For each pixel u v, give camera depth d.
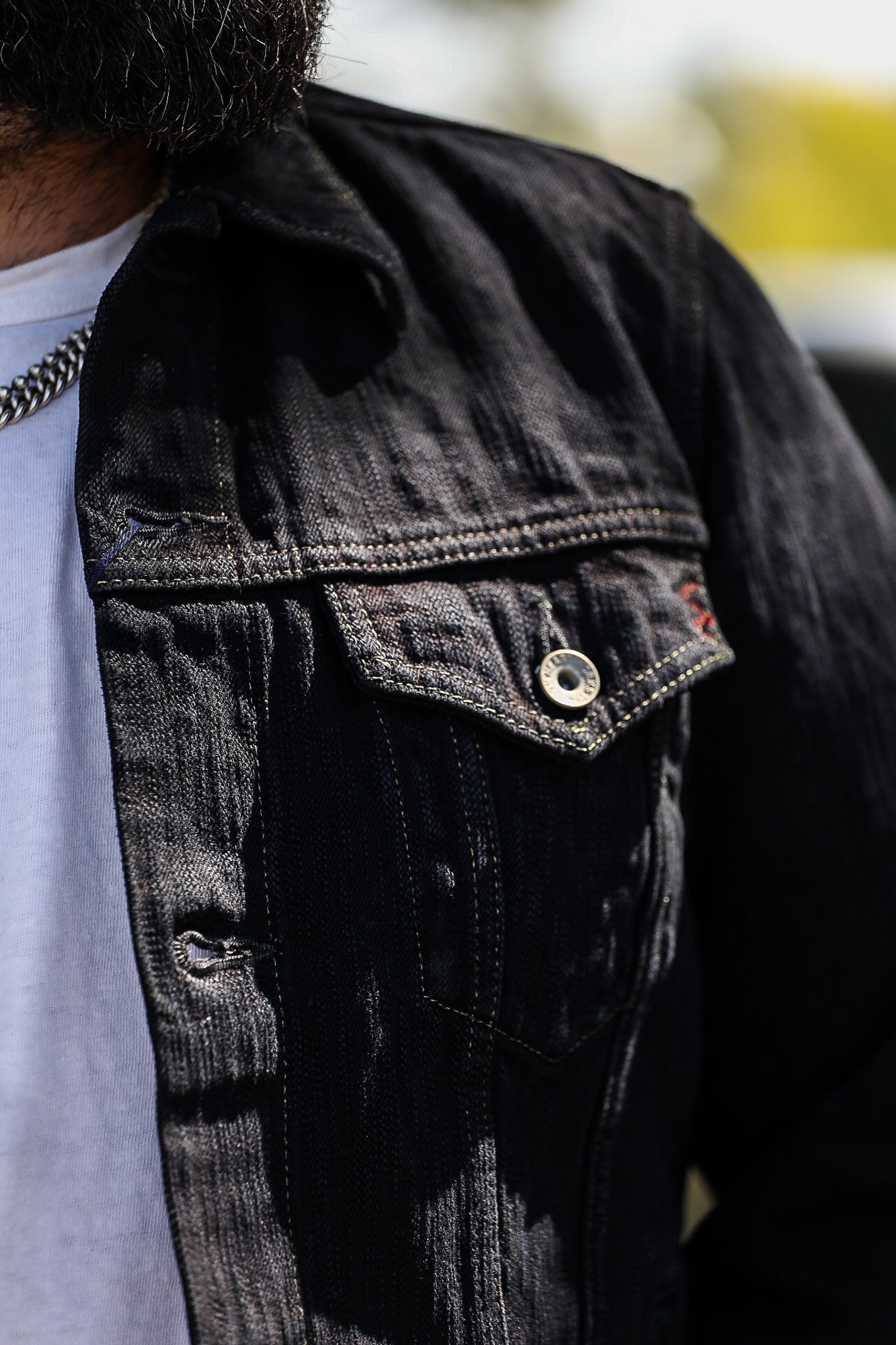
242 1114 0.65
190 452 0.67
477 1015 0.66
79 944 0.66
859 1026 0.72
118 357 0.67
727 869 0.73
